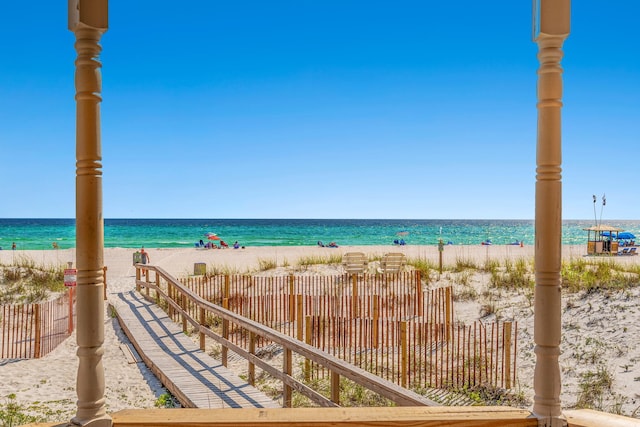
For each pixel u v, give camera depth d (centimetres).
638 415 649
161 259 2948
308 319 994
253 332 814
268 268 2002
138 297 1595
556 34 294
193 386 772
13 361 1003
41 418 693
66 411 726
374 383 471
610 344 899
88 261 289
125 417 299
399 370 863
